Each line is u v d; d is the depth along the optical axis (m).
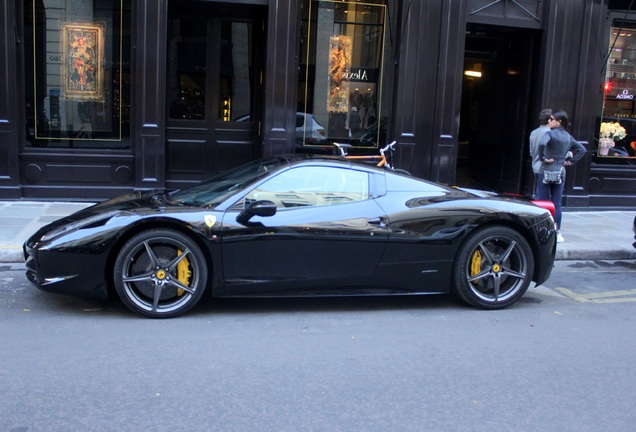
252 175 5.70
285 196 5.49
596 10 11.00
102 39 9.93
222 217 5.27
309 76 10.64
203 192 5.78
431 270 5.68
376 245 5.49
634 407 3.91
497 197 6.16
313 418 3.62
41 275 5.17
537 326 5.50
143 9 9.66
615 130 11.66
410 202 5.70
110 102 10.06
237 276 5.31
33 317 5.24
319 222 5.39
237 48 10.85
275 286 5.39
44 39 9.76
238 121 11.00
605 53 11.38
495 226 5.82
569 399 4.00
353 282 5.53
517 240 5.85
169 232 5.19
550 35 10.96
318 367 4.38
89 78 9.97
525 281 5.93
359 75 10.80
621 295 6.67
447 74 10.63
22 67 9.70
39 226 8.24
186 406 3.72
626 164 11.75
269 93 10.15
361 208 5.55
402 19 10.38
